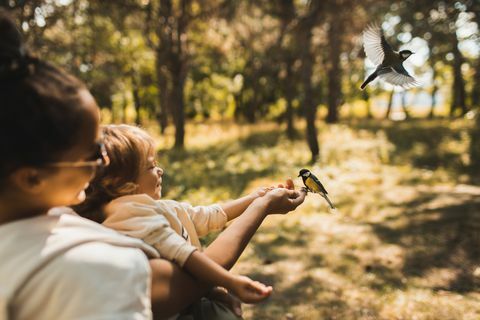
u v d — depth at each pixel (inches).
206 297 47.4
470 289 202.5
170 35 722.2
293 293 202.4
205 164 567.8
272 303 192.2
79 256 30.5
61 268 29.8
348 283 212.7
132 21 714.8
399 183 450.3
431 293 199.8
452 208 335.6
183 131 751.7
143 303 31.6
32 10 387.5
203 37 856.3
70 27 525.7
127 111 1764.3
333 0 604.4
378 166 545.0
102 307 29.4
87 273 30.0
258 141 784.3
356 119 1405.0
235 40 944.9
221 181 448.5
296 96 1233.4
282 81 1214.3
